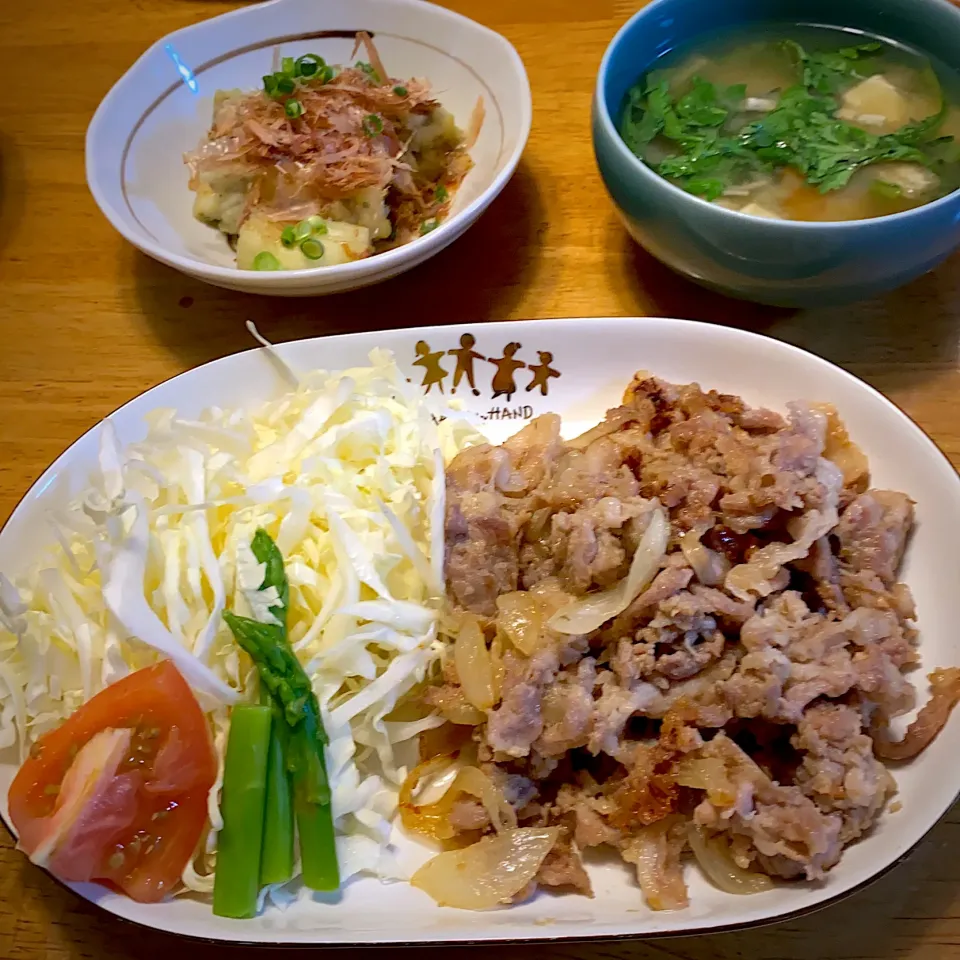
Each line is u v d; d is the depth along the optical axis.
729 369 0.35
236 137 0.41
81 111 0.47
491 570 0.31
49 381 0.39
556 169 0.43
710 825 0.27
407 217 0.41
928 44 0.38
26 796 0.27
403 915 0.27
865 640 0.28
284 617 0.30
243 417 0.35
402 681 0.30
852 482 0.32
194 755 0.28
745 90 0.39
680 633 0.29
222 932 0.26
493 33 0.42
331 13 0.45
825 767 0.27
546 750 0.28
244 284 0.36
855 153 0.36
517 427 0.37
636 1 0.48
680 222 0.34
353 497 0.33
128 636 0.30
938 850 0.28
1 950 0.28
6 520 0.35
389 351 0.37
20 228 0.43
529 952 0.27
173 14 0.50
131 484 0.33
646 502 0.30
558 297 0.40
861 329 0.38
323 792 0.28
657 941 0.27
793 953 0.27
